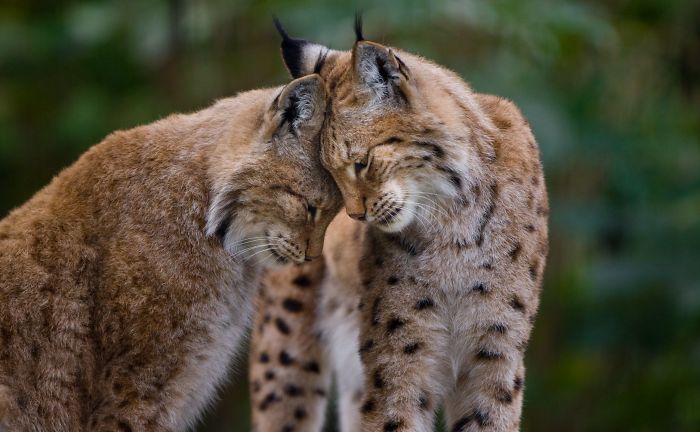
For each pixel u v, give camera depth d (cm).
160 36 1998
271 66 2012
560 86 1839
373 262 1091
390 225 1048
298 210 1066
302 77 1039
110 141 1091
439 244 1065
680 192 1789
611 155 1780
